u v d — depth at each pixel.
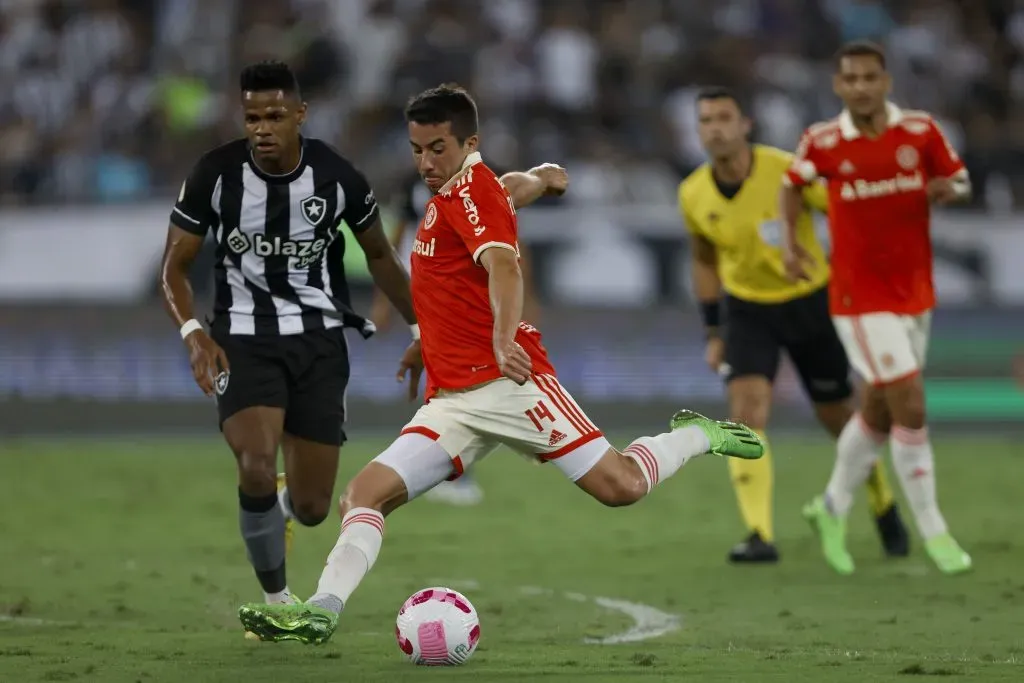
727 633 21.73
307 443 21.39
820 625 22.45
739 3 71.19
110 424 53.03
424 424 18.55
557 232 56.50
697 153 64.81
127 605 24.55
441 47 64.56
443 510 38.62
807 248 30.02
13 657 18.88
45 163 59.44
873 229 27.02
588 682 16.56
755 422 29.98
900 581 27.27
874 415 27.89
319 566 29.28
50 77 65.44
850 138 26.89
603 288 56.69
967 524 35.06
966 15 72.62
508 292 17.36
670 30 70.00
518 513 38.06
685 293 57.19
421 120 18.03
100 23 66.94
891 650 19.86
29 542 32.47
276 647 19.89
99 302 53.34
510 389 18.34
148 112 63.12
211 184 20.53
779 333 30.22
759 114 66.19
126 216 56.22
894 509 30.44
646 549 31.94
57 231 55.97
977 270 58.47
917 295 27.36
